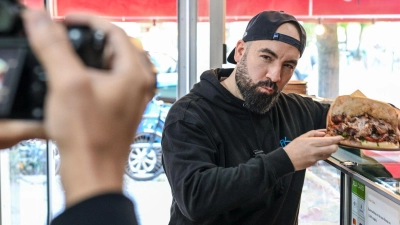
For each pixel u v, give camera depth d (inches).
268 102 50.1
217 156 49.4
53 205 104.7
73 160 13.6
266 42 48.6
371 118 50.7
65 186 13.8
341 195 54.4
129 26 109.3
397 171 46.6
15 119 14.7
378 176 44.8
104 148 13.8
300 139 44.6
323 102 67.3
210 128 49.2
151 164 137.1
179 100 51.2
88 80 13.6
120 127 14.1
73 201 13.4
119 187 14.1
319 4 107.3
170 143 47.8
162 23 110.0
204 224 48.9
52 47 13.5
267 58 49.0
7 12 15.6
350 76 113.2
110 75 14.3
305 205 80.7
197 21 97.7
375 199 46.4
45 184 106.0
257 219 49.9
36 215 103.3
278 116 55.2
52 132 13.7
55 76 13.4
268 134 52.8
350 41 111.0
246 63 50.4
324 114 60.1
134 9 108.7
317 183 80.5
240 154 50.5
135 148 135.3
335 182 78.0
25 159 104.9
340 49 111.0
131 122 14.5
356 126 50.8
